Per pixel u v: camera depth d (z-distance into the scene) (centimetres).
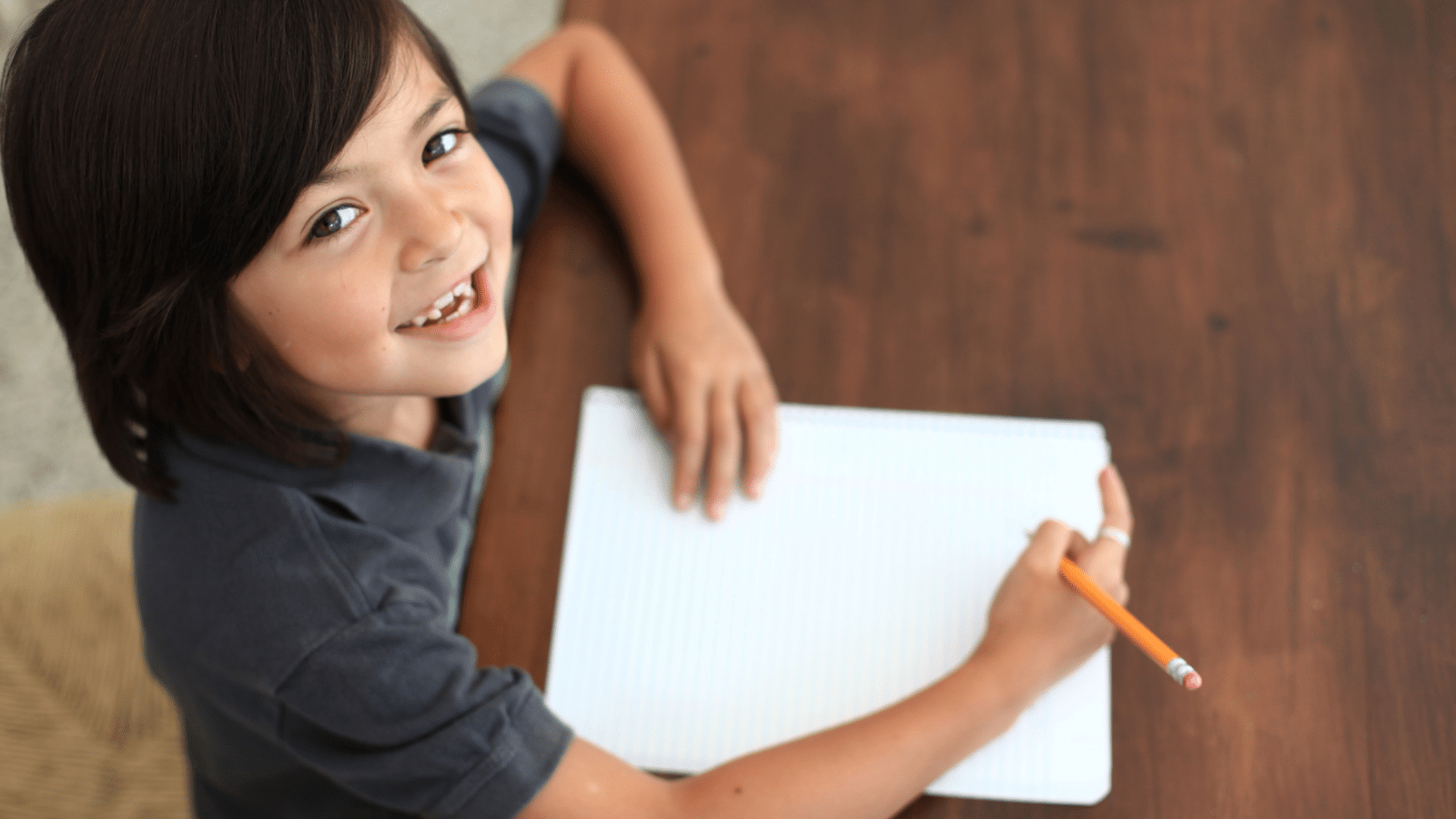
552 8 189
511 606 67
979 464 70
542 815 59
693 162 82
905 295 75
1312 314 72
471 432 76
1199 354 71
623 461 72
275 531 60
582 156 85
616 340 77
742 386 73
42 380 164
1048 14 85
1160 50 82
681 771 63
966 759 62
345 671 59
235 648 60
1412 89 79
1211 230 75
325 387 57
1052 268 75
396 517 67
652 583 68
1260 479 67
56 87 48
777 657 65
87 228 50
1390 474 67
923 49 85
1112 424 70
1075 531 66
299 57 48
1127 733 61
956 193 79
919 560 67
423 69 54
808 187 80
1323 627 63
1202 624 63
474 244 56
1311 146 78
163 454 62
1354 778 59
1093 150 79
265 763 74
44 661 101
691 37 88
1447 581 63
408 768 59
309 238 51
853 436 71
